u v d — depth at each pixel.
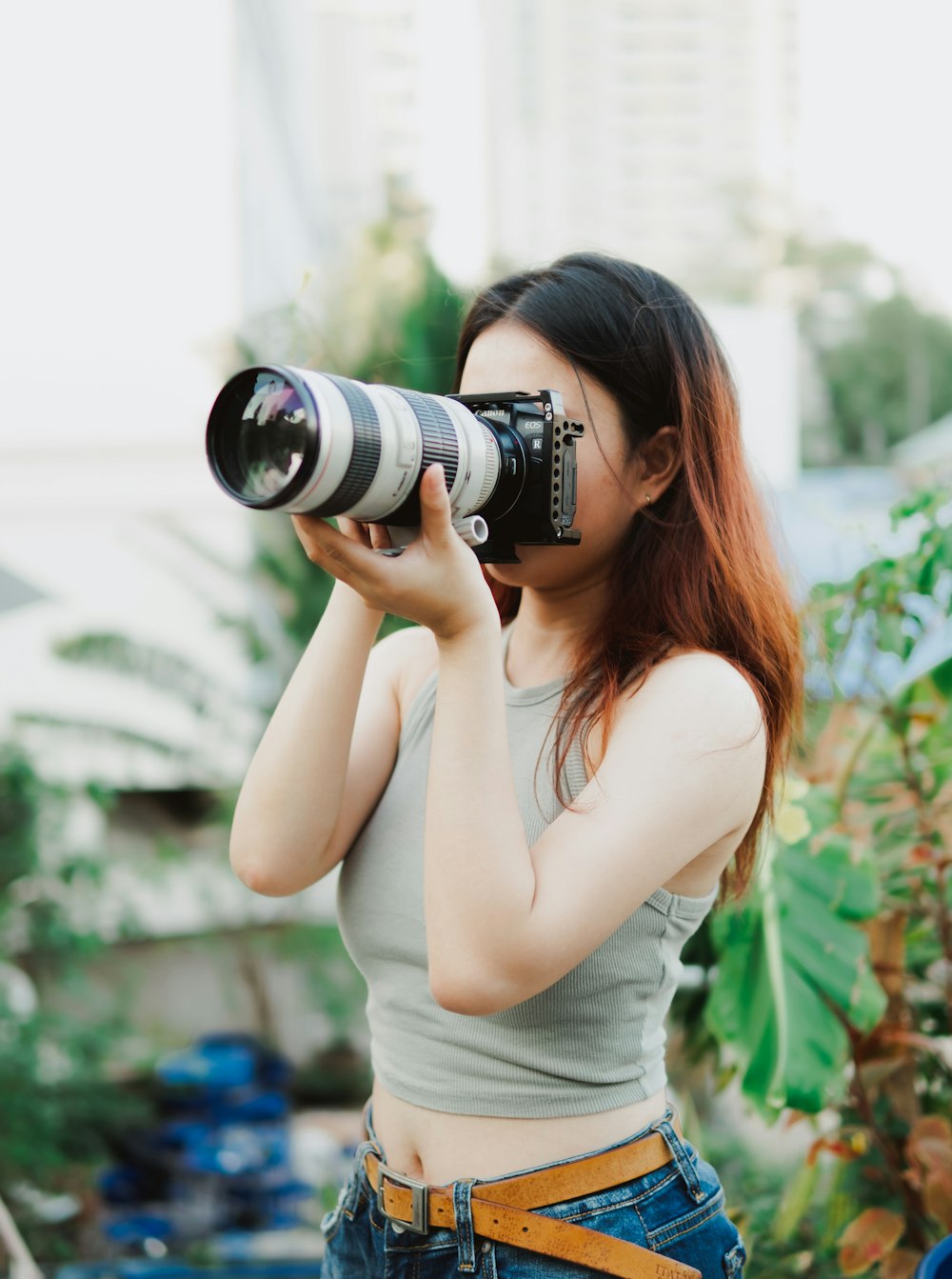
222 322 7.39
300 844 1.14
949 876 1.87
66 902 5.94
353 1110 7.42
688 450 1.12
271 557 6.98
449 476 0.92
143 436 7.28
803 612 1.68
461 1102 1.04
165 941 7.40
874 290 24.20
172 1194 5.70
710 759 1.00
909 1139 1.71
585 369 1.09
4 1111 5.23
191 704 6.79
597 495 1.09
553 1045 1.02
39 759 6.13
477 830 0.92
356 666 1.14
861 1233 1.65
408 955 1.09
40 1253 4.97
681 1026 1.93
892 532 1.80
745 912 1.64
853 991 1.58
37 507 7.12
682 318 1.16
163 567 7.01
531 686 1.17
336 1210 1.20
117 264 7.33
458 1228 1.01
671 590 1.09
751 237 23.44
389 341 6.16
